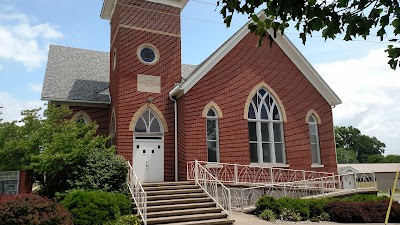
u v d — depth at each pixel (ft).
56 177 45.80
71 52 76.95
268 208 47.75
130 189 44.42
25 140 46.68
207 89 57.47
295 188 58.18
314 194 60.08
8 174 43.78
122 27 59.62
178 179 56.03
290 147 62.75
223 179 55.16
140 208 40.04
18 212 29.09
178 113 58.70
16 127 48.75
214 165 54.60
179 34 64.13
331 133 68.59
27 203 29.84
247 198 53.83
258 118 61.72
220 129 57.16
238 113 59.47
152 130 58.08
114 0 67.00
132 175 45.01
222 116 57.82
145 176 55.36
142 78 58.90
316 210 48.55
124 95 56.85
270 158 61.31
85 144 47.39
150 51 61.31
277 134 63.41
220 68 59.41
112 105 62.13
